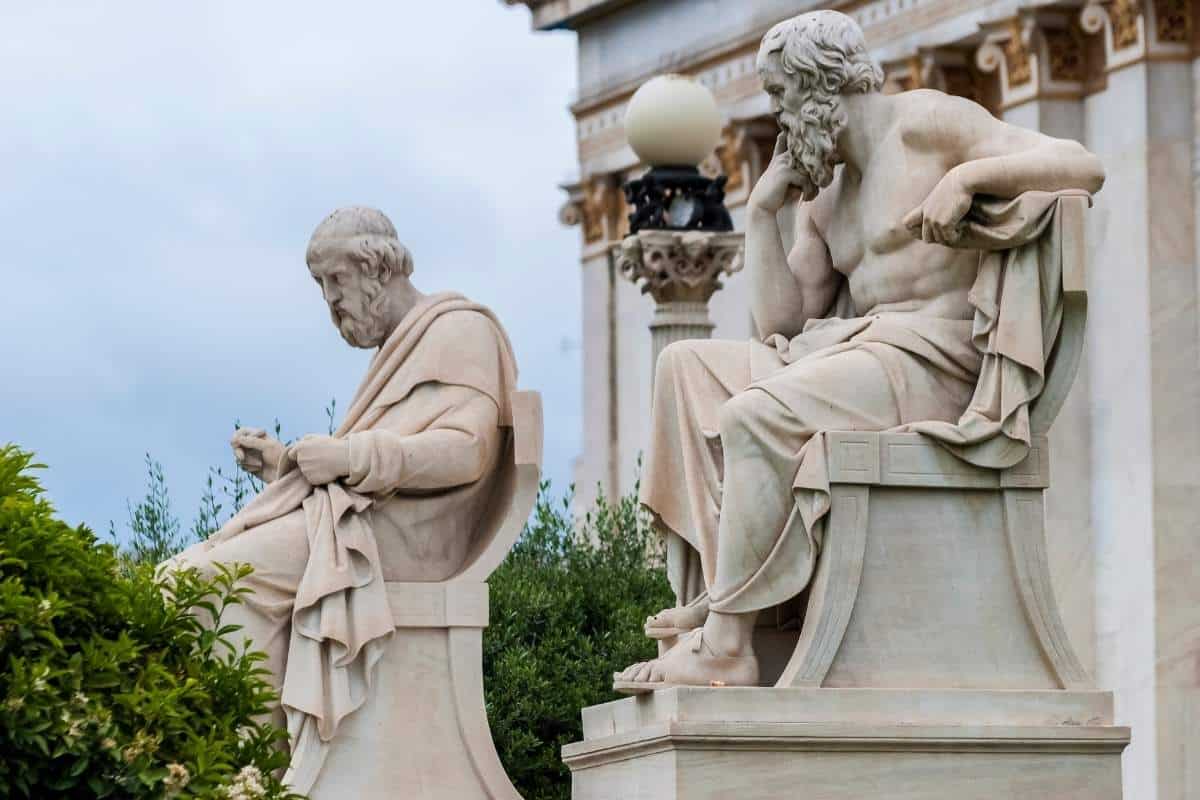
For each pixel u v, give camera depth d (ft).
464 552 47.37
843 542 42.73
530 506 47.24
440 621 46.60
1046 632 43.32
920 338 43.60
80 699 36.17
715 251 64.75
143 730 36.37
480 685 46.73
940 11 84.89
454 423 47.19
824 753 42.19
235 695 38.40
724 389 44.98
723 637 43.21
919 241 44.14
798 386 43.09
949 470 43.04
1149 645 77.25
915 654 42.93
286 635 46.14
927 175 44.24
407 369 47.55
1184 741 77.00
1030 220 42.63
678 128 64.64
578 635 59.47
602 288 104.99
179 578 39.73
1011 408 42.88
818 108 44.50
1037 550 43.34
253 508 46.70
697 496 44.70
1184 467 77.66
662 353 45.70
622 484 103.96
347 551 46.11
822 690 42.34
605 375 104.83
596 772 44.42
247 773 36.83
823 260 45.85
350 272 48.19
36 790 36.24
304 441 46.60
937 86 85.30
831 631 42.65
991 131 44.21
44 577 37.22
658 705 42.57
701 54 97.86
